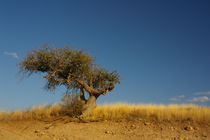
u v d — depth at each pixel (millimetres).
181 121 16531
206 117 16594
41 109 21281
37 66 19359
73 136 14508
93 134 15031
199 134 14055
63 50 19406
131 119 17766
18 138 14430
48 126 17375
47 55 19219
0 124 18422
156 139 13375
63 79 19422
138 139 13539
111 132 15297
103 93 19672
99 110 20016
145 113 18531
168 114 17547
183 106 21781
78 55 19203
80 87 20078
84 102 19641
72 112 19500
